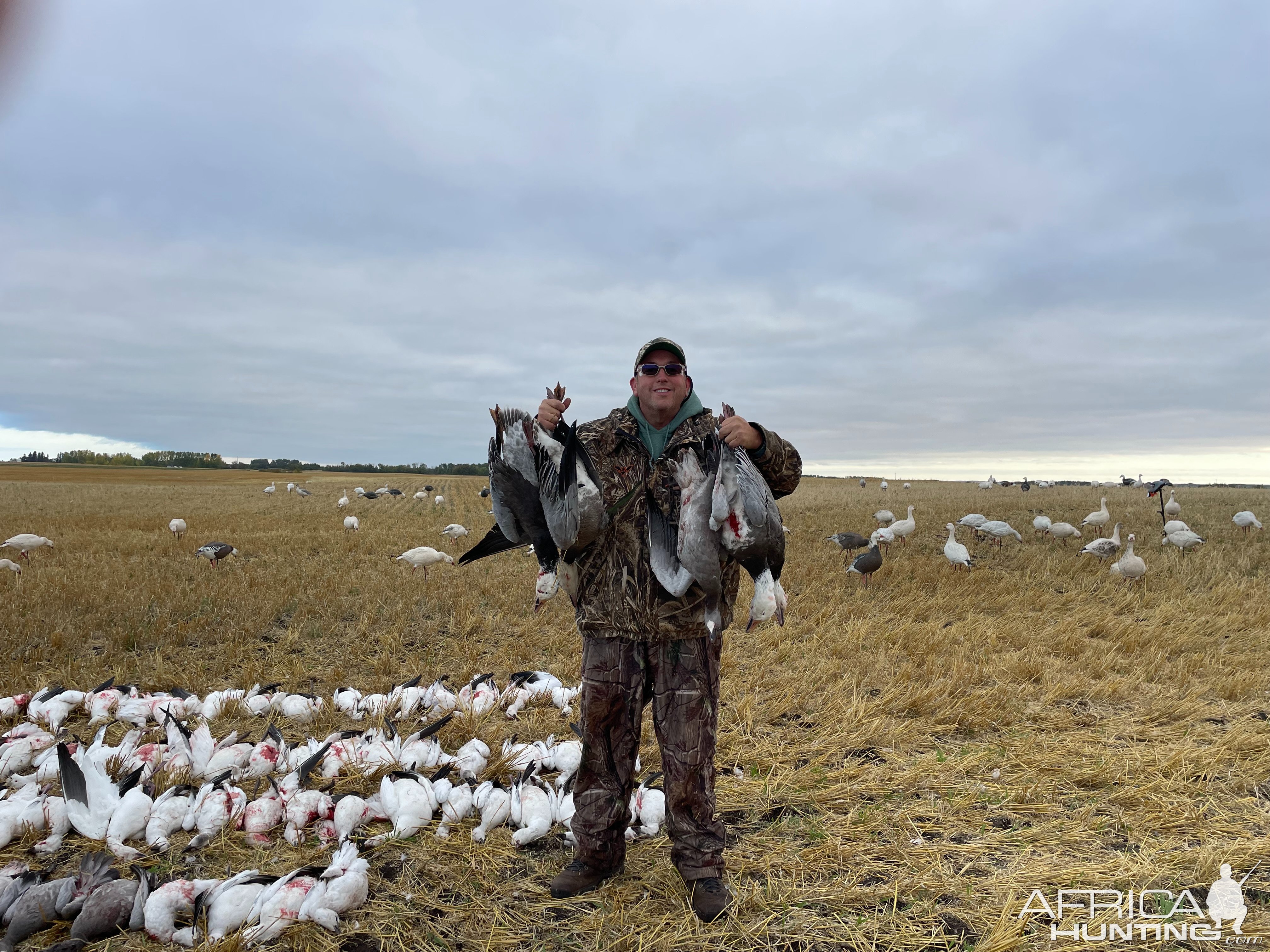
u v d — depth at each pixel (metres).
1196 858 4.05
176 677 7.52
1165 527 16.56
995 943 3.32
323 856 4.25
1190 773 5.12
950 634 9.02
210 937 3.40
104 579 12.41
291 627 9.43
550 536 3.97
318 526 24.00
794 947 3.38
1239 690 6.92
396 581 12.58
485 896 3.83
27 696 6.51
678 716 3.61
